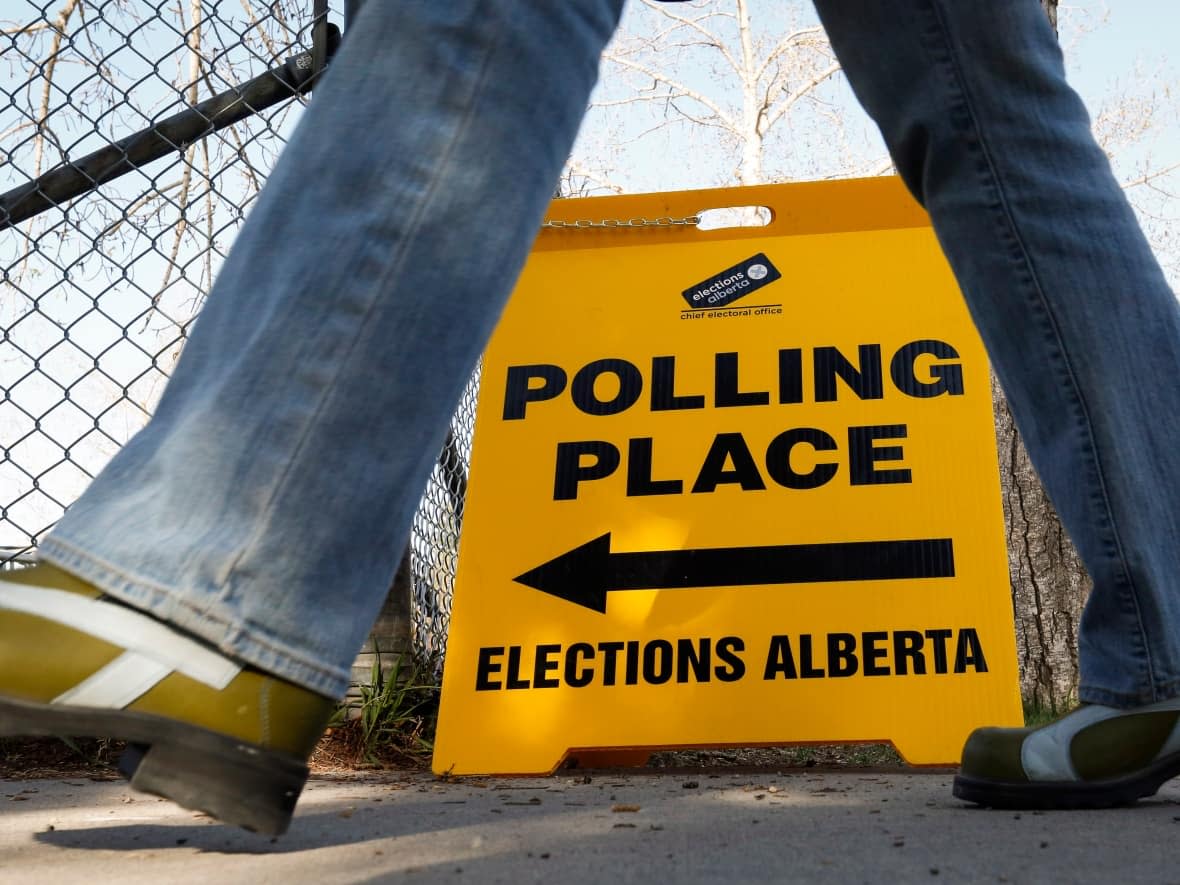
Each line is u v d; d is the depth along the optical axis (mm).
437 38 503
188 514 463
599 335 1312
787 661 1146
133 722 455
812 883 441
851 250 1313
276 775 467
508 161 505
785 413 1243
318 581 472
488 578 1213
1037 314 675
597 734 1141
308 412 470
